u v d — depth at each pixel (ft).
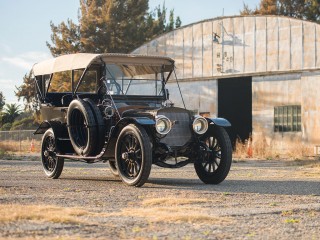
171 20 213.46
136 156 36.55
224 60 111.24
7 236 18.47
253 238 19.61
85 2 181.37
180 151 38.70
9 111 222.89
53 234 19.08
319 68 99.45
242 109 135.33
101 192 32.89
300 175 49.57
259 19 106.73
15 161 71.51
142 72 42.32
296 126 102.12
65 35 176.14
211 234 19.99
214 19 112.47
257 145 97.60
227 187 37.27
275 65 104.68
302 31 101.40
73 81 43.01
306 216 24.70
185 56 116.47
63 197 29.86
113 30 176.45
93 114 39.55
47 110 45.21
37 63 48.01
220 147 39.19
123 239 18.75
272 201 29.94
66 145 43.27
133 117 37.09
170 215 23.07
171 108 38.22
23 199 28.73
